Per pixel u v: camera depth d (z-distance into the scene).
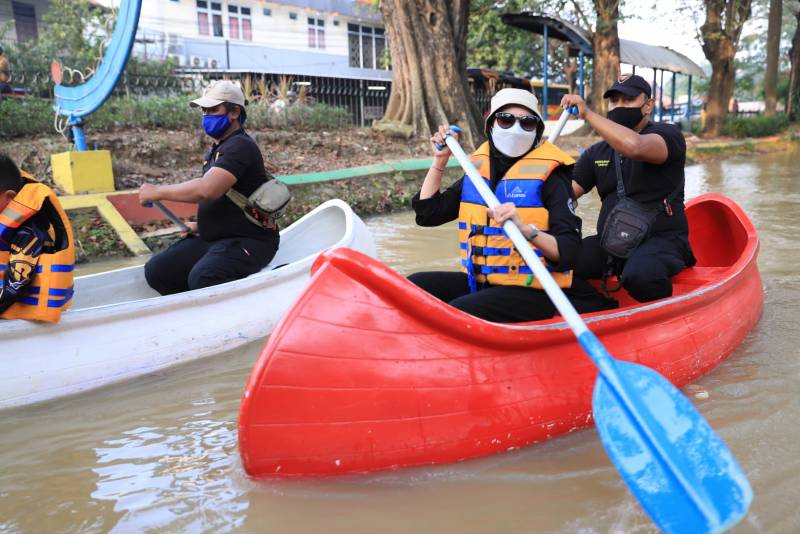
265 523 2.15
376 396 2.31
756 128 25.62
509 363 2.54
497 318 2.80
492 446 2.49
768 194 9.99
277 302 4.03
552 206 2.76
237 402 3.15
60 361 3.18
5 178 3.01
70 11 13.60
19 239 3.05
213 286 3.69
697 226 4.79
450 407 2.40
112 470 2.53
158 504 2.28
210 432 2.85
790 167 15.03
